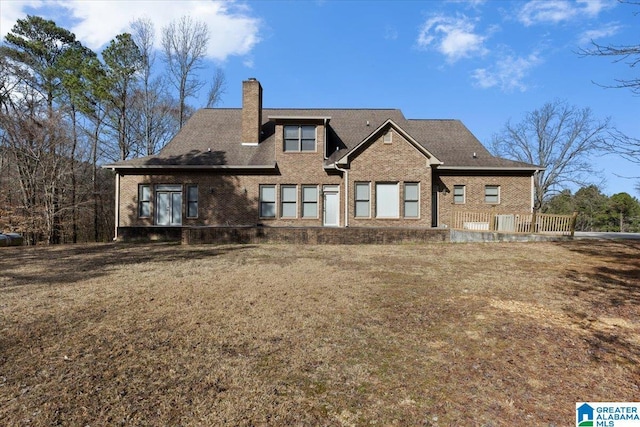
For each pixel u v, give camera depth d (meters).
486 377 3.64
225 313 5.52
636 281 7.40
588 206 41.16
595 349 4.25
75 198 25.67
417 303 6.04
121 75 27.28
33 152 22.45
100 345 4.34
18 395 3.25
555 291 6.71
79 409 3.05
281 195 18.41
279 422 2.92
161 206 18.61
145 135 30.91
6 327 4.89
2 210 21.58
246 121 19.70
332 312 5.59
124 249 13.69
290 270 8.95
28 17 25.09
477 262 9.85
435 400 3.24
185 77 30.48
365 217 17.48
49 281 7.81
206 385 3.46
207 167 18.02
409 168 17.48
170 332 4.76
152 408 3.09
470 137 21.17
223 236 14.78
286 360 3.98
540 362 3.95
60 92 25.89
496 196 19.02
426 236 14.70
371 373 3.71
